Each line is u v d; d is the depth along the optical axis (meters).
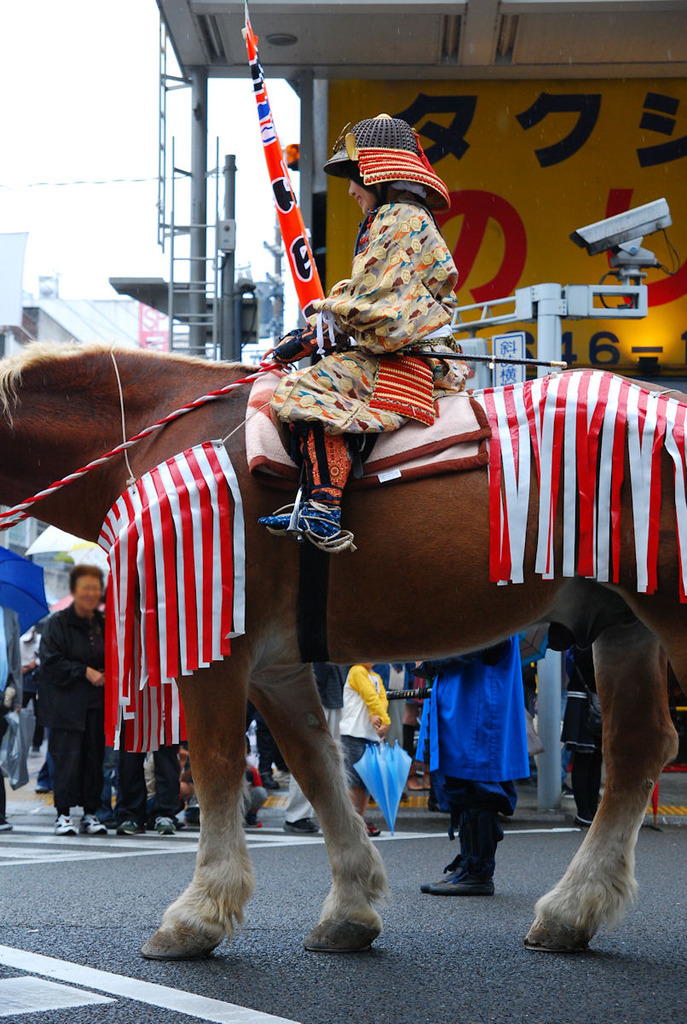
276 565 3.79
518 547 3.63
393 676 10.99
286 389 3.76
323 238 14.20
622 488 3.65
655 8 11.81
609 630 4.12
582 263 13.70
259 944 4.21
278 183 5.70
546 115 13.76
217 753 3.79
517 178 13.78
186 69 13.39
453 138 13.79
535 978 3.73
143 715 4.06
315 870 6.29
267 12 11.84
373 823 8.96
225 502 3.76
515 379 10.03
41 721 8.48
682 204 13.66
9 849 7.45
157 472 3.87
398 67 13.37
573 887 4.15
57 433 4.14
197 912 3.83
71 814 9.86
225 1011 3.26
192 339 13.42
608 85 13.73
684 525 3.58
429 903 5.23
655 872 6.23
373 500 3.71
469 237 13.80
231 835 3.85
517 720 5.54
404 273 3.74
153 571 3.76
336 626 3.78
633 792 4.14
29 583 6.13
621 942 4.33
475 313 13.78
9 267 11.64
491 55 12.97
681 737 12.83
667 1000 3.47
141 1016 3.20
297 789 8.47
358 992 3.53
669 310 13.70
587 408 3.68
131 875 6.05
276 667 4.07
